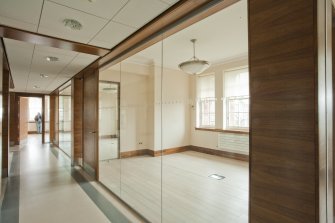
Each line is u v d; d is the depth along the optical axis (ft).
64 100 21.67
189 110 10.30
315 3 3.27
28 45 9.26
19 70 14.29
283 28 3.65
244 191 7.47
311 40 3.28
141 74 12.22
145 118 11.83
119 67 12.70
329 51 3.84
